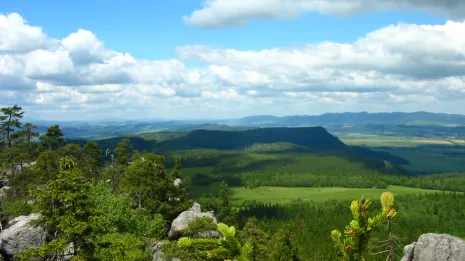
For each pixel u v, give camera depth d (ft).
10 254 158.92
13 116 382.22
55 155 284.00
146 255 164.04
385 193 36.45
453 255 67.15
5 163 318.45
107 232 173.68
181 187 296.51
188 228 179.11
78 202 118.62
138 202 284.20
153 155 311.27
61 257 128.67
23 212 227.20
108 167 373.61
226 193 449.48
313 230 579.89
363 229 35.17
